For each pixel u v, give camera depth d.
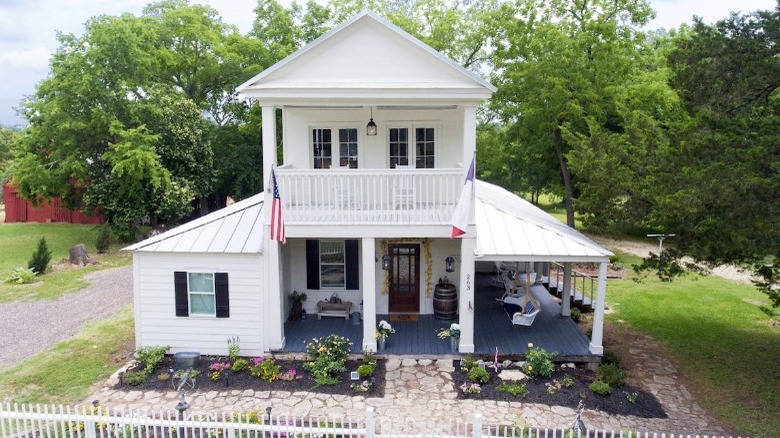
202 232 13.63
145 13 35.06
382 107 15.02
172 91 29.00
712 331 15.95
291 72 13.02
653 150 13.52
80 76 25.03
